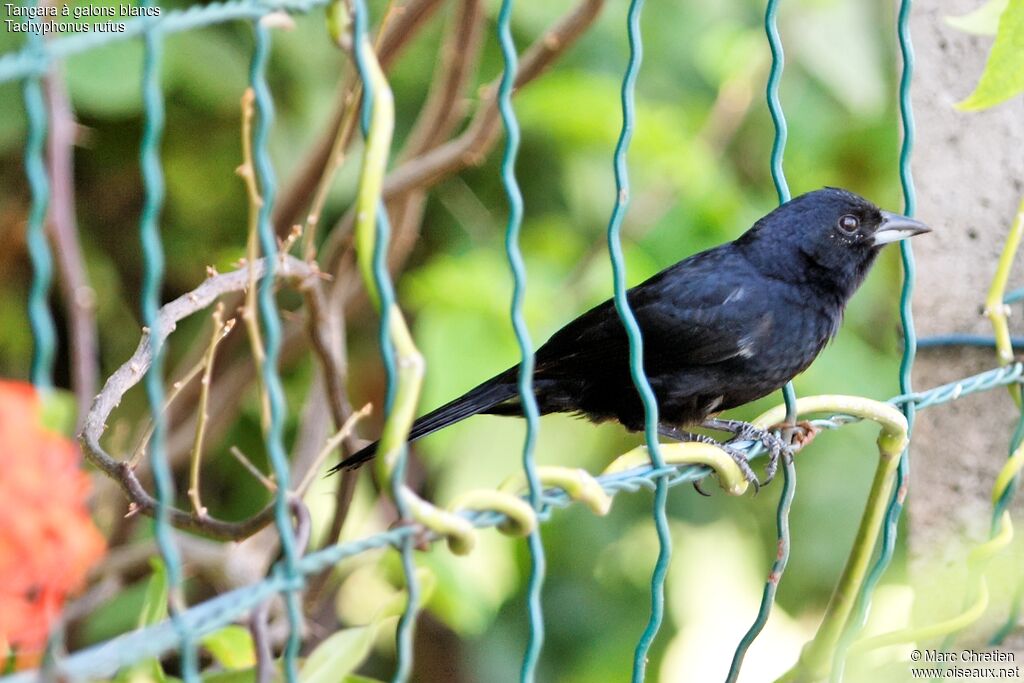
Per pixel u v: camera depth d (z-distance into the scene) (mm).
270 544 9898
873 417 6859
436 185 11281
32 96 3885
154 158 4117
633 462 5945
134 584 9664
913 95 8312
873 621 8172
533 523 5172
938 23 8211
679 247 10969
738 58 11305
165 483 4211
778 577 6887
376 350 12125
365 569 10875
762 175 12469
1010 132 8094
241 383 9719
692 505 11922
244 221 11031
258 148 4469
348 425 6340
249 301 5961
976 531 8250
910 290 7039
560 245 10516
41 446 4164
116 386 6340
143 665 5340
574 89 10164
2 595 4035
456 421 8617
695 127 11539
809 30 11727
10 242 10492
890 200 12422
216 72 9898
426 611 11289
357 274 10062
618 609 11719
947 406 8273
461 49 9086
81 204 11031
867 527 7047
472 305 9328
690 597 11906
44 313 3953
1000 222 8148
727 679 6719
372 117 4645
